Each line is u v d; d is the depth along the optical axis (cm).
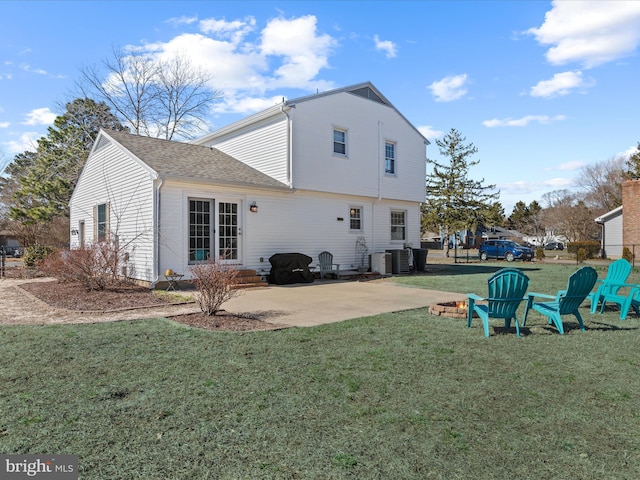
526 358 463
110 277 1110
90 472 237
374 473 238
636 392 363
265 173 1455
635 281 1317
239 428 292
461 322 662
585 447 269
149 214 1089
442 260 2845
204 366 431
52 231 2428
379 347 508
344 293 1045
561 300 588
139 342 527
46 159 2509
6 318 704
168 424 298
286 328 618
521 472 240
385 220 1758
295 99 1391
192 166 1222
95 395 351
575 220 3928
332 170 1502
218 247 1200
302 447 267
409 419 308
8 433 282
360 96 1628
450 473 238
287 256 1279
